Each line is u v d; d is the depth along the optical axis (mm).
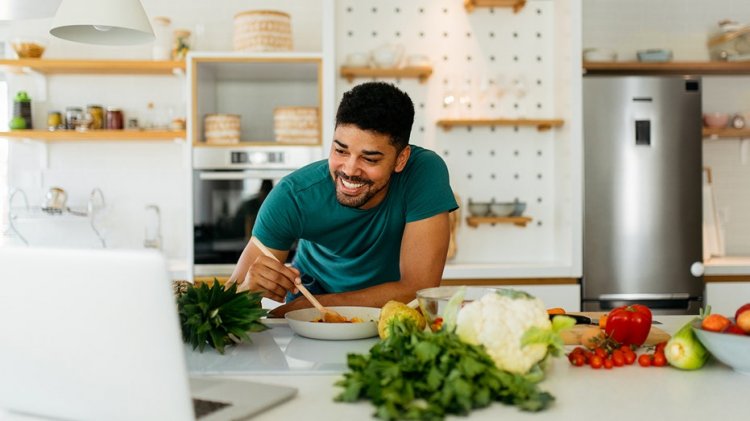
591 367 1242
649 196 3543
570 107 3545
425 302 1308
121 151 4086
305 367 1232
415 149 2068
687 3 4199
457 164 3857
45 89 4023
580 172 3527
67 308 872
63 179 4055
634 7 4180
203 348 1368
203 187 3551
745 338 1127
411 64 3691
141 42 2334
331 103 3561
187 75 3576
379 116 1647
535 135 3875
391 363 1000
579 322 1612
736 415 968
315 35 4160
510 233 3875
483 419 939
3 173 4133
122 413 891
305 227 2010
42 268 871
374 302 1828
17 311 902
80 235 4066
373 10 3816
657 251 3547
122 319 851
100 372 883
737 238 4234
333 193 1969
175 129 3850
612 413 973
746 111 4234
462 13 3857
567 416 958
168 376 855
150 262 824
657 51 3863
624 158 3541
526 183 3883
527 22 3863
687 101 3547
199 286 1422
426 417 916
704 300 3607
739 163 4234
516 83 3709
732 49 4020
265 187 3559
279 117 3570
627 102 3541
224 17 4121
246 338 1373
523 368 1062
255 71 3805
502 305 1067
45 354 908
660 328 1621
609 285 3541
